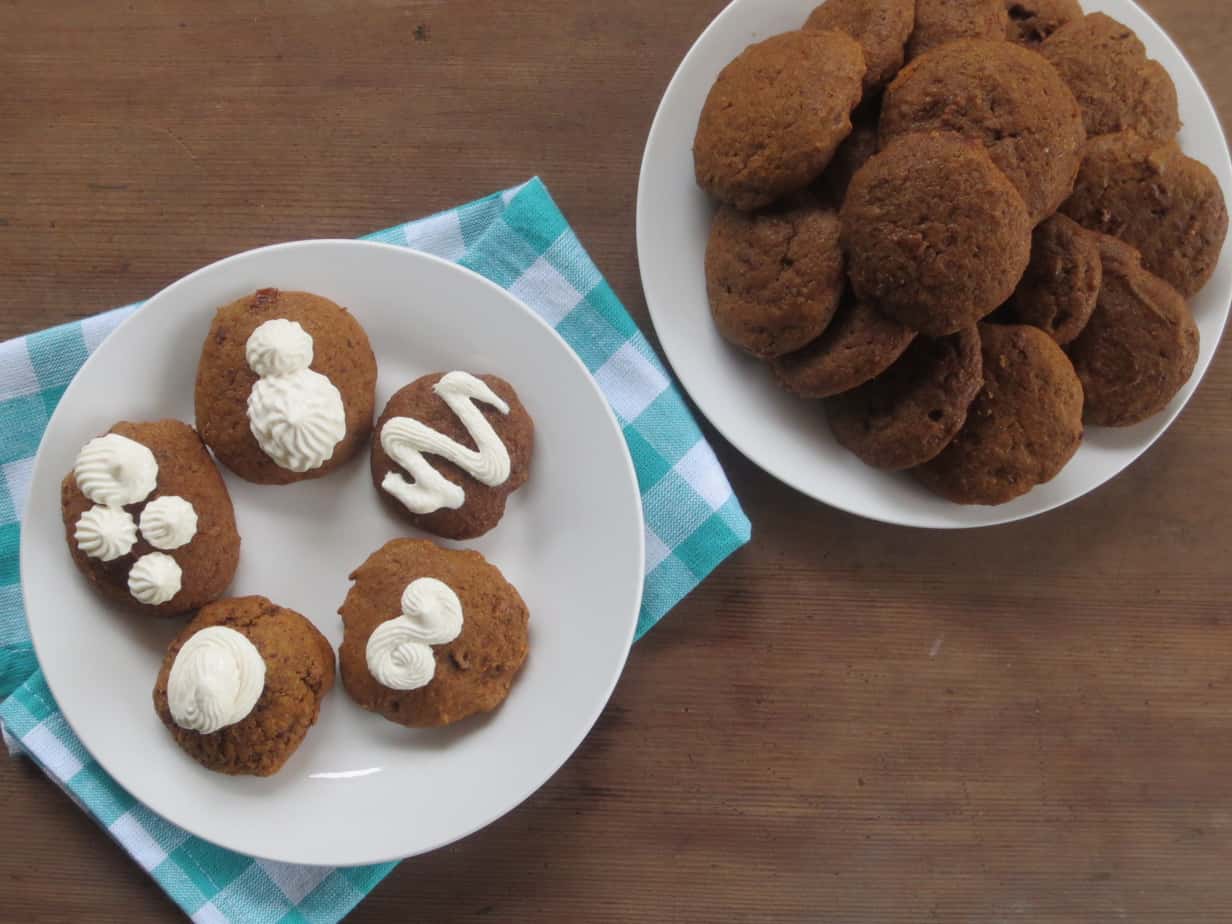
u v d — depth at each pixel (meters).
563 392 0.49
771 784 0.54
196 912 0.50
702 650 0.54
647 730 0.54
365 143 0.53
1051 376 0.49
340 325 0.48
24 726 0.50
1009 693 0.55
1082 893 0.55
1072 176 0.48
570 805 0.54
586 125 0.54
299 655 0.47
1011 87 0.46
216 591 0.48
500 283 0.52
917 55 0.49
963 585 0.55
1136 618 0.55
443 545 0.50
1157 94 0.50
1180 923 0.55
